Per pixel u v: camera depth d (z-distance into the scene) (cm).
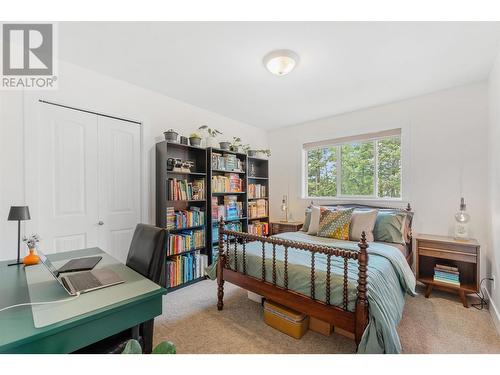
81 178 235
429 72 237
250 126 424
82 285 116
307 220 328
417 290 276
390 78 249
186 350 169
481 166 255
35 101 205
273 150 452
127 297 105
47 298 105
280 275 187
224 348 171
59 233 221
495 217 211
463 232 253
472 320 209
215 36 183
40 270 142
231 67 229
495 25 168
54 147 218
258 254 217
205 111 347
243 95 296
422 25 169
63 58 215
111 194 256
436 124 282
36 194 205
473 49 197
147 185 283
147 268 146
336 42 188
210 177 319
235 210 365
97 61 220
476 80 254
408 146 300
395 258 206
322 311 158
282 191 438
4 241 189
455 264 268
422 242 258
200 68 232
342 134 362
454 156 271
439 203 280
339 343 176
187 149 324
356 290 146
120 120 263
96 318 92
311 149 407
